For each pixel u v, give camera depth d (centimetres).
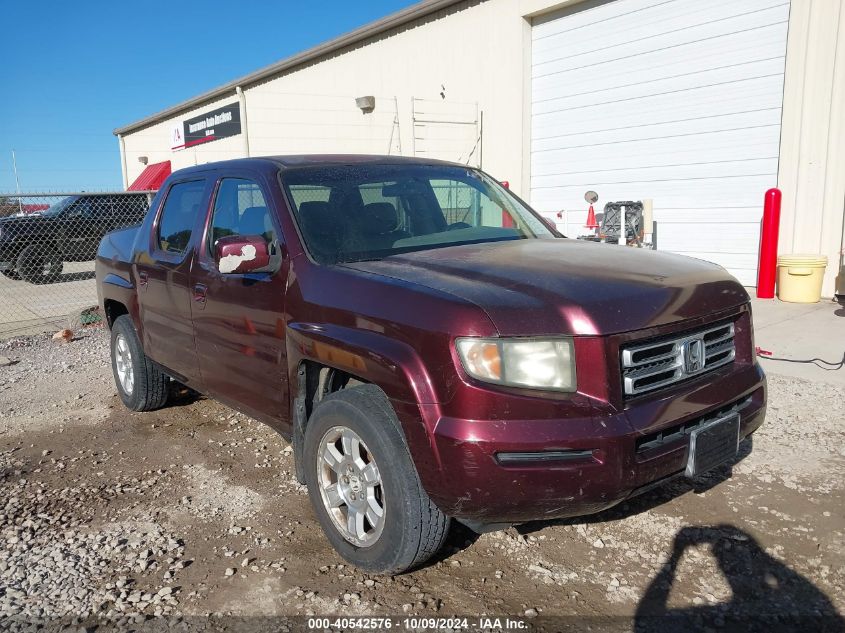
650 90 1048
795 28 858
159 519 366
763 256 865
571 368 255
